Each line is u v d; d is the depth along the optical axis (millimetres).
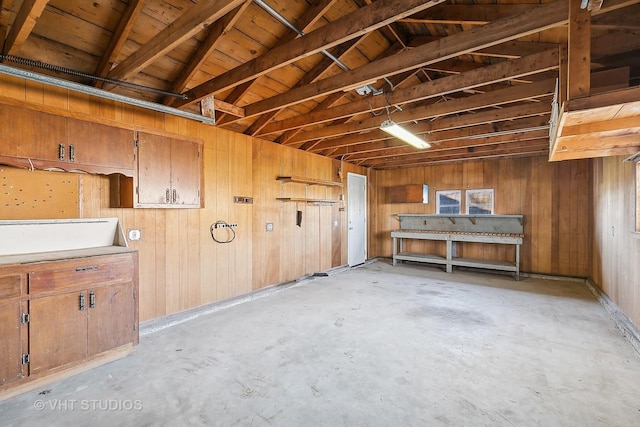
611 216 3910
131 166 2863
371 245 7699
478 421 1831
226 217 4086
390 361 2557
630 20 2084
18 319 2084
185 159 3324
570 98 1623
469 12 2566
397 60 2424
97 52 2607
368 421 1832
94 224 2840
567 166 5609
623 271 3383
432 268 6699
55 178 2658
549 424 1805
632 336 2920
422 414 1896
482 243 6438
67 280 2305
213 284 3904
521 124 3971
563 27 2461
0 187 2385
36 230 2518
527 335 3076
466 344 2875
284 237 5051
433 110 3475
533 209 5902
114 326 2566
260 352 2717
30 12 1766
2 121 2178
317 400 2035
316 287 5016
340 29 2008
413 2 1670
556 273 5676
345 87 2779
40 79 2094
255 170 4539
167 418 1856
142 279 3219
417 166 7238
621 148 2820
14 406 1960
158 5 2379
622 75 1969
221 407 1963
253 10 2666
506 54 2805
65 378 2285
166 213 3434
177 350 2758
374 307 3969
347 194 6770
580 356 2633
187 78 2938
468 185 6598
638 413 1895
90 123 2602
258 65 2506
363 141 4957
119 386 2191
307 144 5484
